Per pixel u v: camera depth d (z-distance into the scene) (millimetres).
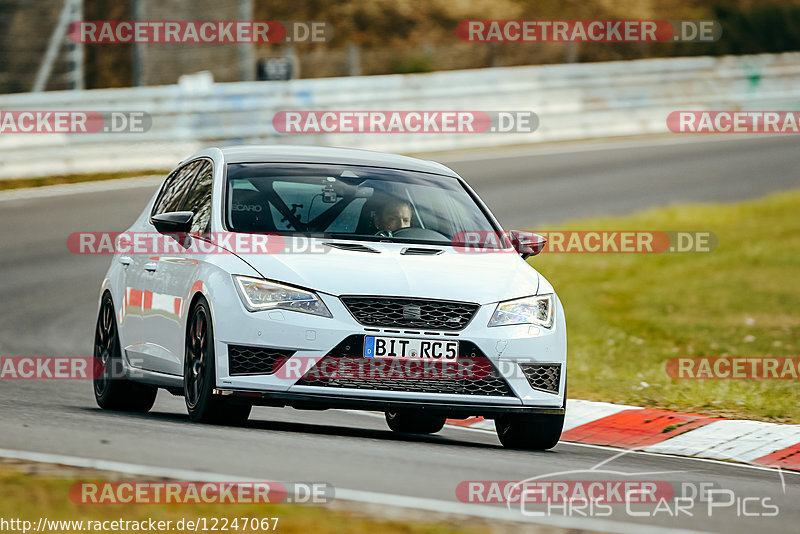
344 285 24656
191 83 94500
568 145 109500
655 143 112125
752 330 48062
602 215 76125
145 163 88812
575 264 62062
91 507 16281
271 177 28031
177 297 26609
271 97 95062
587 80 116250
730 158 103375
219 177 27906
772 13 173250
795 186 90000
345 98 99438
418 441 26359
